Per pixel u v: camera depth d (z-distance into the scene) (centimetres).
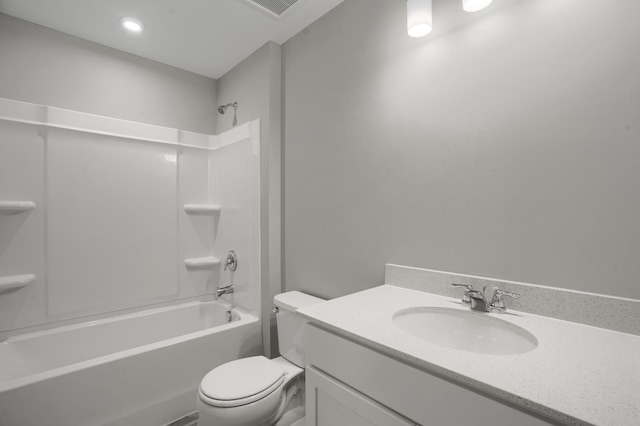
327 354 95
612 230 84
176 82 240
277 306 172
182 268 236
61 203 187
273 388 133
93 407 136
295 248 193
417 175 129
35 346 170
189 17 179
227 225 237
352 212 157
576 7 89
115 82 212
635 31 80
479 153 110
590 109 87
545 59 95
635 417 48
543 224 96
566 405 51
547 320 92
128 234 212
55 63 189
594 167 87
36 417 124
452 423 65
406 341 78
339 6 165
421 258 128
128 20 181
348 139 159
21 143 175
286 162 200
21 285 170
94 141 199
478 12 110
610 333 82
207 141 251
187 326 226
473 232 112
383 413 77
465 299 108
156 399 154
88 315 195
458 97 115
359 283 154
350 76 158
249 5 168
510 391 56
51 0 163
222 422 120
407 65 132
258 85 212
